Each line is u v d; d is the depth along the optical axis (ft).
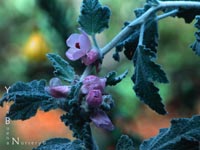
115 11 6.08
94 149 1.20
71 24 3.22
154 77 1.28
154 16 1.47
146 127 6.29
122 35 1.31
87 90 1.14
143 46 1.29
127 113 4.62
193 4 1.39
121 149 1.29
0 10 6.89
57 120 4.51
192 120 1.26
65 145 1.22
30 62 5.90
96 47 1.24
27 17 6.65
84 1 1.29
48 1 3.20
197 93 7.06
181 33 7.43
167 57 7.41
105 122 1.14
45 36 5.58
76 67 2.18
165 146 1.26
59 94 1.15
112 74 1.18
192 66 7.27
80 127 1.17
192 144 1.24
